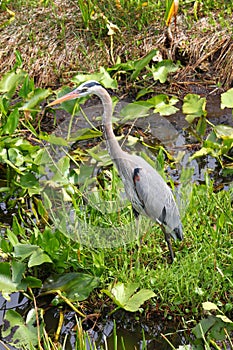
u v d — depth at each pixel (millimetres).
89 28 14406
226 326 8367
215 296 8875
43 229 10445
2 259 9891
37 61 13859
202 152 11234
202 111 11617
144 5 14555
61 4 15031
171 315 8828
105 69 13289
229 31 13922
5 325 9031
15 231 9609
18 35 14320
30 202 10977
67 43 14180
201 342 8359
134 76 13242
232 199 10367
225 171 11266
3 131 11172
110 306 8992
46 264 9508
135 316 8867
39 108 12188
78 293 8961
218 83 13367
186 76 13625
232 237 9633
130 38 14203
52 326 8914
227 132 11500
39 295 9172
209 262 9164
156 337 8672
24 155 11250
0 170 11438
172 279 8953
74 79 12445
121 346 8633
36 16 14766
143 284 9070
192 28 14203
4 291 8859
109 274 9242
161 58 13805
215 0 14711
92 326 8859
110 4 14633
